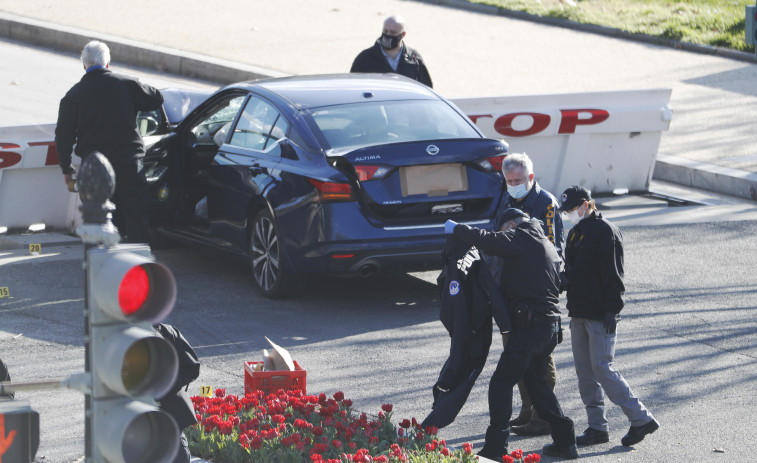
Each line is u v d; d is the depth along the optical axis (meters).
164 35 80.19
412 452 21.36
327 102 35.69
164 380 12.45
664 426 25.78
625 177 51.25
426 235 33.41
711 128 61.25
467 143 34.12
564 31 87.69
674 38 83.38
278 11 90.75
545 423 25.70
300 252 33.78
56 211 43.88
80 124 35.59
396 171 33.25
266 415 22.83
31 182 43.06
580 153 49.94
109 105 35.38
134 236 36.56
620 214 47.97
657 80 72.25
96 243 12.73
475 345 23.41
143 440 12.42
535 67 74.94
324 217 33.03
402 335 32.31
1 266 39.03
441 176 33.62
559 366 30.14
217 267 39.94
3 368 18.81
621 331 33.00
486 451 23.25
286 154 34.66
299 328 32.78
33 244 41.12
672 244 43.09
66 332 31.97
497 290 22.98
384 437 22.64
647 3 99.25
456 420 26.19
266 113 36.44
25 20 83.44
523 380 24.12
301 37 81.19
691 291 37.12
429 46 80.38
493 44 82.00
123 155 35.56
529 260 23.11
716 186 52.66
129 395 12.16
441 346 31.33
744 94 69.00
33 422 14.71
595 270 24.50
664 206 49.66
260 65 71.94
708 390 28.14
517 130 48.47
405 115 35.59
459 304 23.12
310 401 23.55
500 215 24.31
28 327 32.31
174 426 12.38
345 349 30.94
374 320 33.75
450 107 36.81
